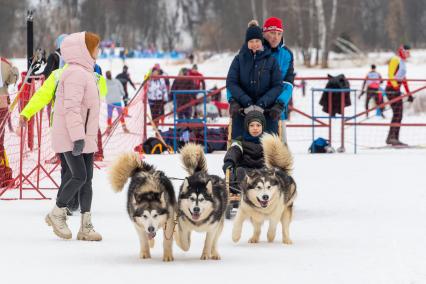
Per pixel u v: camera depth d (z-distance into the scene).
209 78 23.25
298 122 33.91
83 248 9.71
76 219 12.23
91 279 7.77
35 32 88.25
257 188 9.98
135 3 111.69
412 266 8.38
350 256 9.12
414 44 93.69
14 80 16.67
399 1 91.12
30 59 18.05
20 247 9.73
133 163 9.61
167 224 8.91
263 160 12.18
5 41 79.88
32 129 17.97
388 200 14.00
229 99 12.70
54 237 10.57
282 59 13.35
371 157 21.09
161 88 26.98
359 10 86.50
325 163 19.67
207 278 7.84
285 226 10.40
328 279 7.79
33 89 15.34
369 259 8.89
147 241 9.07
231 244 10.29
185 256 9.29
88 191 10.47
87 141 10.44
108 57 82.25
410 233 10.70
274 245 10.16
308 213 12.79
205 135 22.53
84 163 10.41
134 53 94.19
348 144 25.56
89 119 10.48
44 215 12.45
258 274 8.07
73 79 10.33
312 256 9.19
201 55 85.25
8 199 14.03
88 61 10.52
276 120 12.77
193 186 8.90
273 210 10.12
